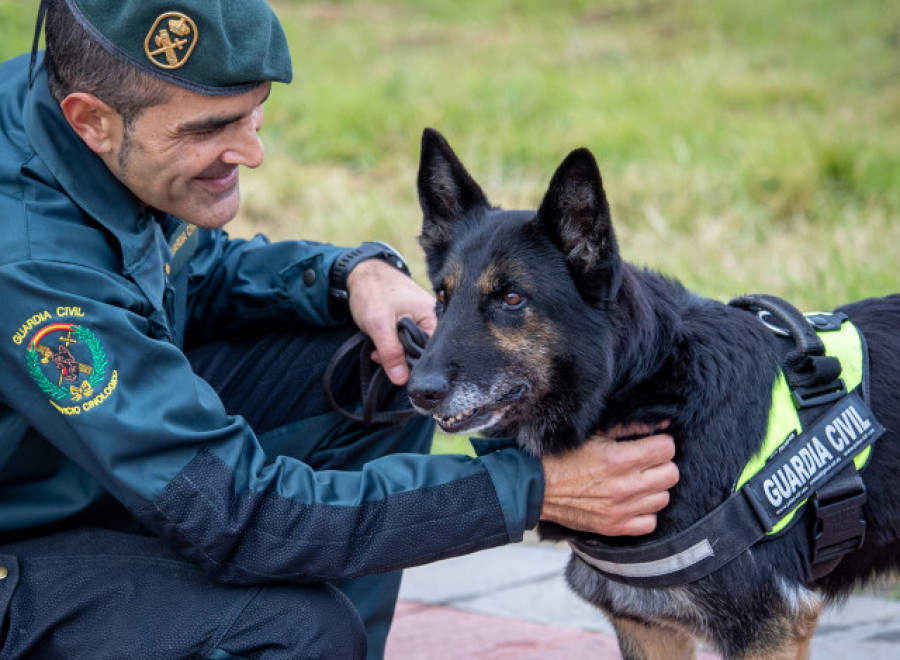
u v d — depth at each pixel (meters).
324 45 13.66
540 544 4.25
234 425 2.21
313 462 2.86
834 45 11.74
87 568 2.26
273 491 2.20
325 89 10.96
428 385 2.49
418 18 15.68
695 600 2.49
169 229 2.63
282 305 2.88
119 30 2.12
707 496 2.39
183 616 2.23
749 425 2.42
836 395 2.51
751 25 12.90
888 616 3.33
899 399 2.64
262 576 2.21
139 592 2.24
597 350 2.49
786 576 2.45
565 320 2.53
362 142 9.77
